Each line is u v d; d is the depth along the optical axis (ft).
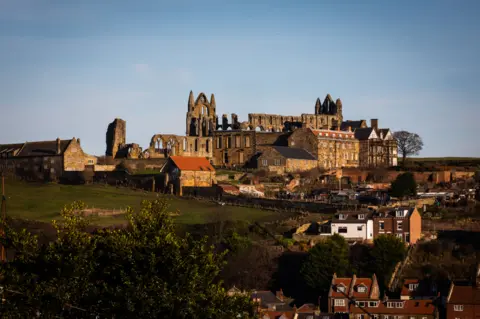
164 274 344.08
